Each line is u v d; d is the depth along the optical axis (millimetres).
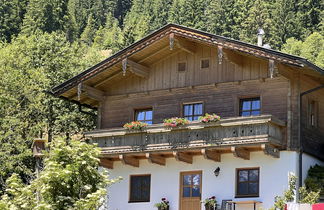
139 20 148500
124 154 30234
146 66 32031
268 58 27141
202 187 29047
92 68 31656
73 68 45312
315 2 112938
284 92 28484
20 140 39312
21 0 120875
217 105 29984
